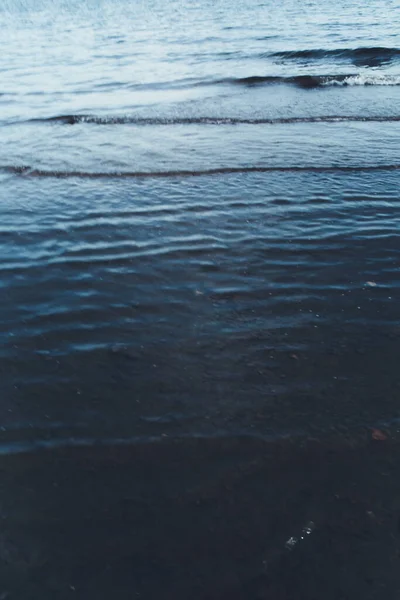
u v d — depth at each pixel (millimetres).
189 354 2840
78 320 3150
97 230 4414
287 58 13031
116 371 2711
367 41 14906
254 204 4895
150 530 1895
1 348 2887
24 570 1770
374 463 2154
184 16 25922
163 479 2096
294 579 1739
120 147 6641
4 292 3467
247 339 2963
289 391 2562
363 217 4566
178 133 7207
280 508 1972
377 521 1920
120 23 23750
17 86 10438
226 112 8172
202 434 2311
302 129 7301
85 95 9555
